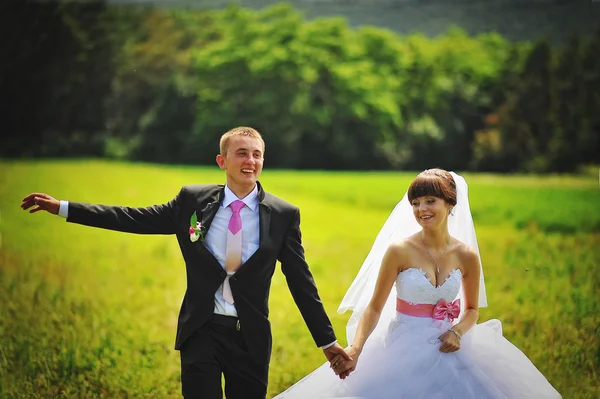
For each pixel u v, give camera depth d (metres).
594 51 53.03
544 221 21.28
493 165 52.91
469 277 5.00
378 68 63.91
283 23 64.12
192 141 56.44
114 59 56.31
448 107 58.59
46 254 14.95
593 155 49.81
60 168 36.12
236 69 59.62
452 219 5.23
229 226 4.72
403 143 58.97
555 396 4.89
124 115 56.28
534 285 10.88
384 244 5.26
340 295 11.43
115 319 9.15
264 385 4.66
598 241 16.98
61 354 7.14
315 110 58.19
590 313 8.77
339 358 4.72
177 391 6.52
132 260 14.40
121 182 30.38
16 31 54.09
